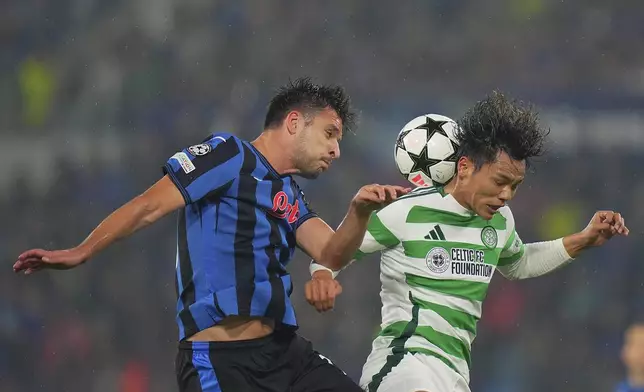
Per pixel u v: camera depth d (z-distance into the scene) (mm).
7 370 42219
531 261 16453
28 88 52188
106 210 47906
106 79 52938
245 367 13617
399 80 53875
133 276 43906
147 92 52250
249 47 54500
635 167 48406
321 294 12977
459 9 56312
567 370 42812
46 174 48969
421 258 15172
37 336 42875
